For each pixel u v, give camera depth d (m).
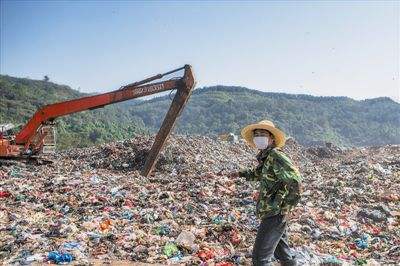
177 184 17.47
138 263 7.55
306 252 8.01
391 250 8.79
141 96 20.98
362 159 25.55
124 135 148.75
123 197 14.22
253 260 5.32
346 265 7.48
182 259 7.87
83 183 16.94
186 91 20.14
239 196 14.74
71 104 22.31
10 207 12.81
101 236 9.27
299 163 30.22
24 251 8.16
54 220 11.05
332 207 12.91
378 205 12.69
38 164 23.33
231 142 34.81
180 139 29.36
